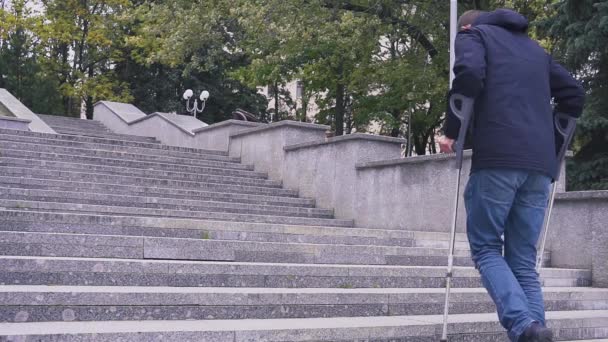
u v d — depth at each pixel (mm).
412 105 21672
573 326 6520
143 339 4520
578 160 13648
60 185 11195
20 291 4848
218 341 4742
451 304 6602
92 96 32625
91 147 15016
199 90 33656
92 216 7477
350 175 12867
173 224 7738
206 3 20641
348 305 6070
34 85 27141
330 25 18906
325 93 31625
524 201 4238
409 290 6742
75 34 32000
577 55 12781
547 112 4305
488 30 4422
